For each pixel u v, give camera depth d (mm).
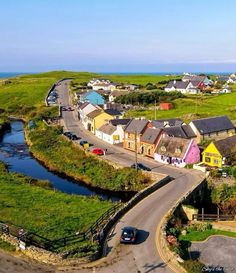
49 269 36438
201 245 43719
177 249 39688
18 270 36094
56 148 97562
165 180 68250
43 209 55812
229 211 63000
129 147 94500
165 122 99562
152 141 86438
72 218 51969
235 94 167625
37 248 38625
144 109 147000
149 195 60406
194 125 95188
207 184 68500
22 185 68875
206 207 65250
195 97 167625
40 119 139375
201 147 88062
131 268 36719
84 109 129625
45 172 84062
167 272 35938
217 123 100062
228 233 46938
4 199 59719
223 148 78438
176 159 80438
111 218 48000
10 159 95188
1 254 39188
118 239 43344
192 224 49312
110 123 106500
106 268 36750
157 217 50188
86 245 40188
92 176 77625
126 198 68375
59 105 168125
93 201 60844
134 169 74625
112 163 78938
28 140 113812
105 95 189375
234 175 70875
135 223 48094
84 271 36125
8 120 152250
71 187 74000
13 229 46281
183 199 56562
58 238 44219
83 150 89562
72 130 119812
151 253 39812
